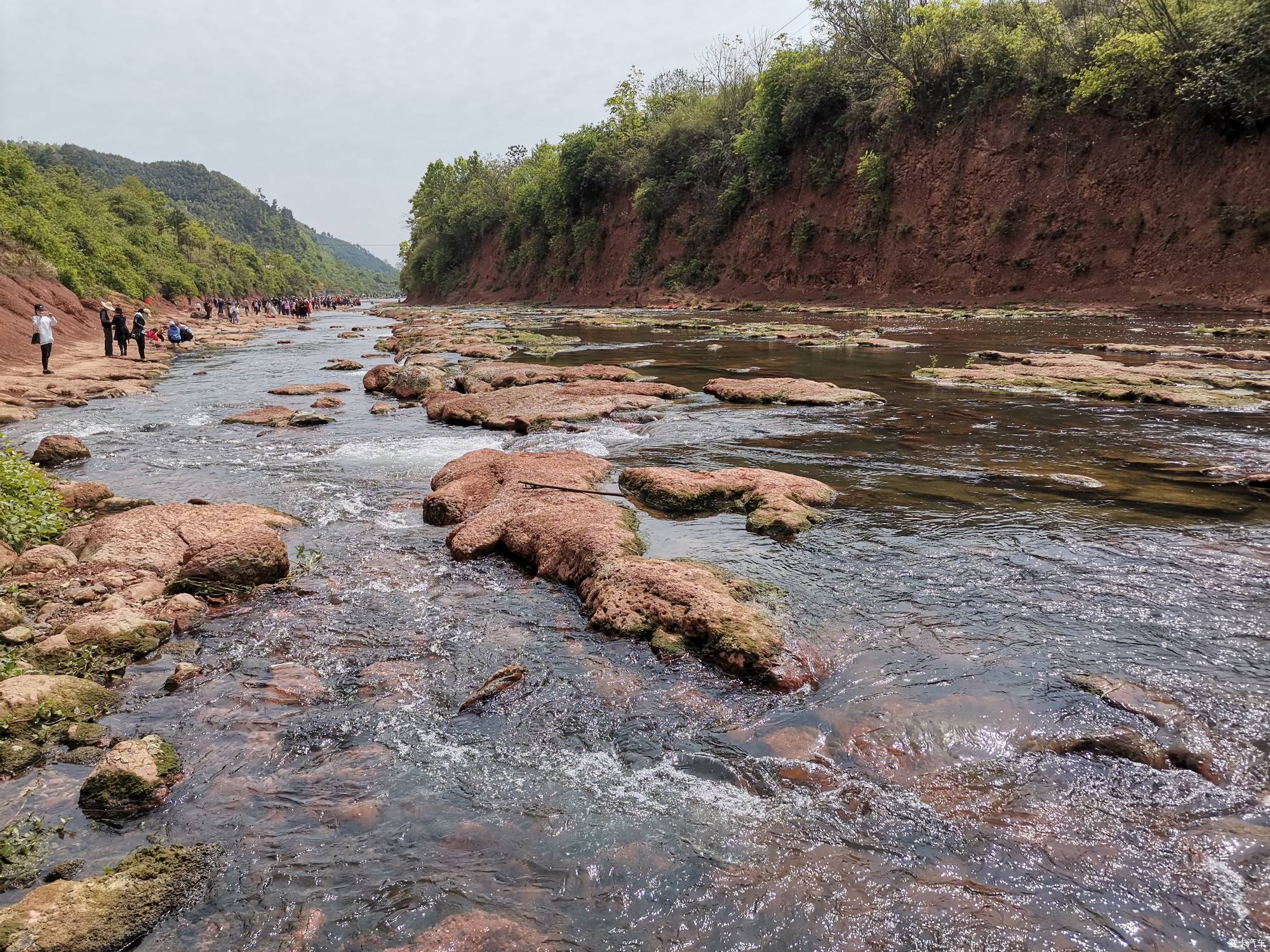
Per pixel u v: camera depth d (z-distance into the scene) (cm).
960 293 3081
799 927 244
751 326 2594
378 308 8481
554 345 2131
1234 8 2377
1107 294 2622
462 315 4369
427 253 8544
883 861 270
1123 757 321
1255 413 1000
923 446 870
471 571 562
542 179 6088
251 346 2778
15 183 4644
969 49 3102
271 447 1007
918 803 300
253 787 324
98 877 268
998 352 1580
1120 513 616
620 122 5359
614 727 361
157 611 499
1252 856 263
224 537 629
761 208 4112
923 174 3294
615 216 5359
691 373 1507
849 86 3600
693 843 283
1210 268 2416
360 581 548
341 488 802
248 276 11194
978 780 312
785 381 1252
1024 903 249
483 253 7525
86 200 7319
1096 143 2772
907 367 1515
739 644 405
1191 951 229
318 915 254
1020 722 346
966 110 3125
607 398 1169
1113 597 466
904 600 473
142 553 600
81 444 976
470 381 1405
